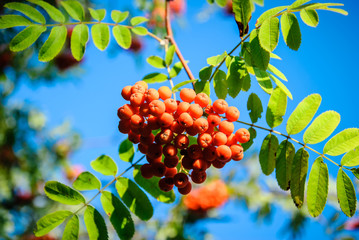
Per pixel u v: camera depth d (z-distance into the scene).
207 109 0.46
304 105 0.48
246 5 0.46
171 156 0.45
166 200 0.50
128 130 0.47
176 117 0.46
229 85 0.47
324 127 0.47
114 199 0.48
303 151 0.47
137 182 0.50
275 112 0.48
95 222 0.48
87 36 0.50
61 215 0.47
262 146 0.48
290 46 0.45
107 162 0.49
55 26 0.50
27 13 0.49
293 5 0.46
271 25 0.45
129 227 0.48
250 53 0.46
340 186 0.46
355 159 0.46
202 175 0.47
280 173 0.48
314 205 0.46
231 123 0.45
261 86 0.47
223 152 0.44
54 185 0.47
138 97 0.45
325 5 0.45
